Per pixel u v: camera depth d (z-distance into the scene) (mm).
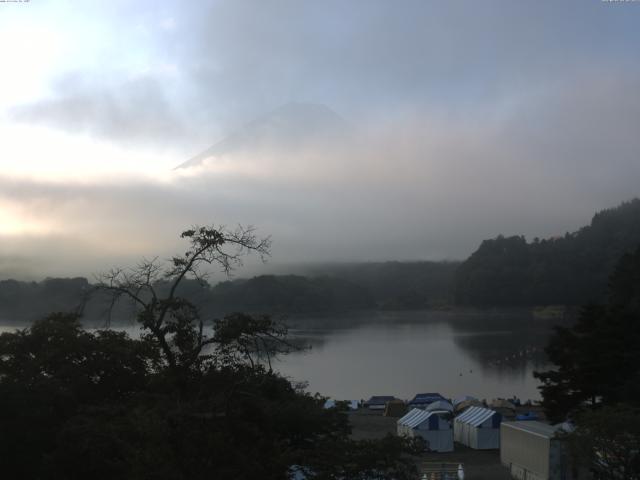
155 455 16141
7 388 25328
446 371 127500
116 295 23125
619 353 44344
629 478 27562
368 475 20688
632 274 89875
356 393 101250
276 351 24812
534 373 49531
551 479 38500
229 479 16375
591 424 28672
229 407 18266
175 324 22672
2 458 24672
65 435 22656
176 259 22875
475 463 46375
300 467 20672
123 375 29172
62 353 28594
